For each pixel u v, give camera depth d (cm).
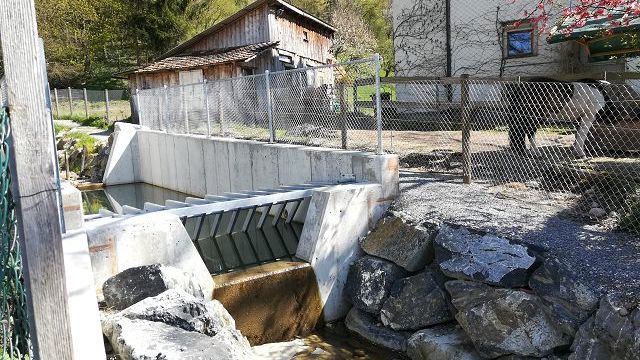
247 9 1783
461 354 480
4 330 275
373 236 637
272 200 664
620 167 652
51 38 2927
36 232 222
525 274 464
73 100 2547
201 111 1218
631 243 478
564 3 1178
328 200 629
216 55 1770
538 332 440
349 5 3353
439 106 855
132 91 1923
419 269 573
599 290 415
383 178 674
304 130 877
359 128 800
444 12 1437
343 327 619
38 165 221
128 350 361
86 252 413
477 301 483
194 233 755
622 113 721
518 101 771
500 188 664
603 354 392
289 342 584
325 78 1178
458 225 552
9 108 214
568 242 487
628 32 783
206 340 381
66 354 233
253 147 963
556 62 1282
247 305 573
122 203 1282
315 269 620
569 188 632
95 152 1669
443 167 804
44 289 226
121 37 2991
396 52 1542
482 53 1391
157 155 1435
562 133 909
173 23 2677
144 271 475
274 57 1766
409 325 543
